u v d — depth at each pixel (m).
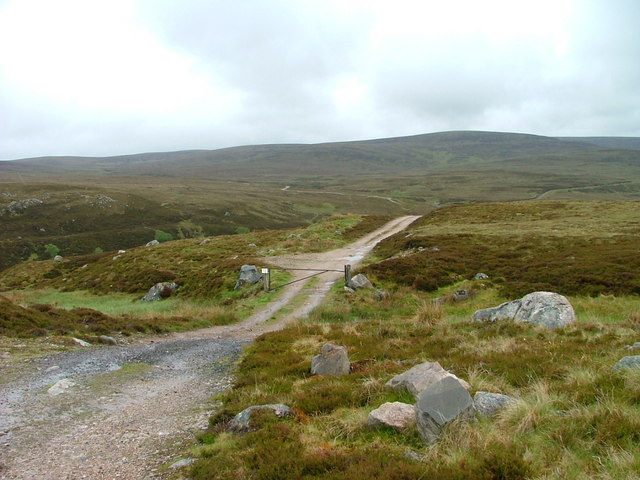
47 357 15.47
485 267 35.50
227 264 42.53
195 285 40.62
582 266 31.77
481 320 19.72
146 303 38.97
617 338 13.66
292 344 17.42
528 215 65.38
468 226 57.12
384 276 34.19
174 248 58.47
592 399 7.98
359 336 17.95
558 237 43.97
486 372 10.75
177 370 14.98
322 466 6.67
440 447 6.77
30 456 8.24
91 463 7.95
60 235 170.00
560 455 6.21
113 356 16.39
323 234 59.59
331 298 30.42
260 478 6.64
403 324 21.47
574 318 17.47
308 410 9.52
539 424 7.20
